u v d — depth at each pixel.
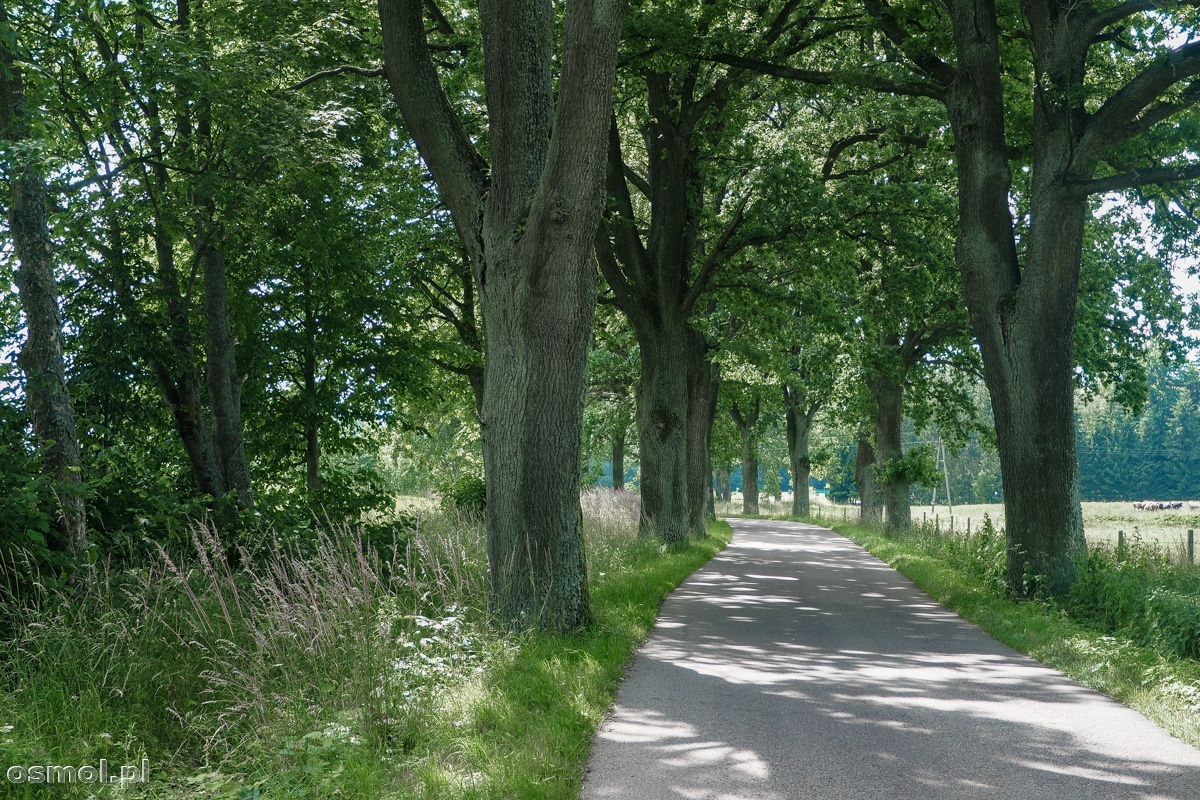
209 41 15.19
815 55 22.44
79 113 14.61
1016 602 13.70
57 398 8.88
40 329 8.91
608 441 47.22
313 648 7.04
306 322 21.58
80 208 14.20
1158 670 8.20
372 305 21.84
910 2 16.03
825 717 7.04
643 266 23.00
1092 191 13.73
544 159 10.62
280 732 5.82
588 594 10.62
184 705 6.54
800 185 20.25
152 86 14.39
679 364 23.44
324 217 17.12
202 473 15.62
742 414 50.84
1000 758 5.98
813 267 21.67
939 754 6.06
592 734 6.50
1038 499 13.95
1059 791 5.34
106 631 7.00
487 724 6.43
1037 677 8.71
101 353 14.71
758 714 7.13
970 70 14.75
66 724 5.78
